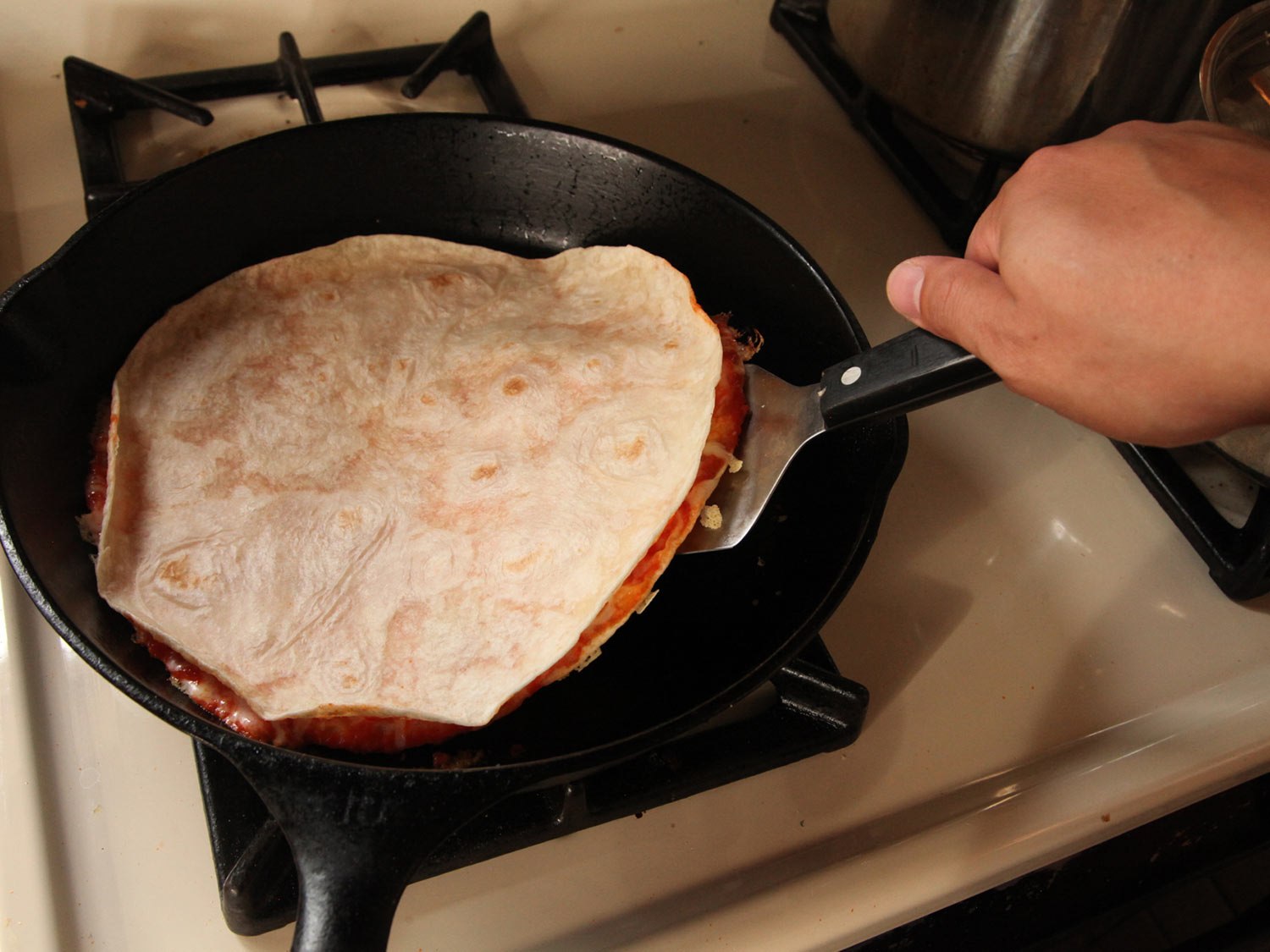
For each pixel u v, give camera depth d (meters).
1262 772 0.39
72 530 0.38
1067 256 0.27
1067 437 0.46
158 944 0.32
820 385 0.36
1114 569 0.42
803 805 0.36
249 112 0.51
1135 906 0.41
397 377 0.42
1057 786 0.37
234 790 0.34
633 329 0.43
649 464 0.40
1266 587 0.42
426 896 0.34
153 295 0.42
